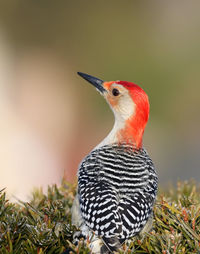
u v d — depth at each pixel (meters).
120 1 29.61
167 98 27.78
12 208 7.95
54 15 27.06
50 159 16.12
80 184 7.63
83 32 28.09
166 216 7.56
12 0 25.62
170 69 28.42
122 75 28.39
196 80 28.12
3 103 17.44
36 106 21.89
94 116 25.80
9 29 25.17
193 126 27.14
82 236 7.30
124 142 8.59
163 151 25.17
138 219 7.07
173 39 29.73
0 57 20.78
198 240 7.07
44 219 7.70
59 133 22.58
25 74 23.09
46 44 26.25
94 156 8.02
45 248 7.02
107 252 6.84
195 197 8.75
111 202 7.03
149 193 7.50
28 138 16.06
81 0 28.19
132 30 29.36
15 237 7.17
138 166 7.82
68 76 25.89
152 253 7.20
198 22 31.12
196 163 23.64
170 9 31.22
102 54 28.64
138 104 8.79
